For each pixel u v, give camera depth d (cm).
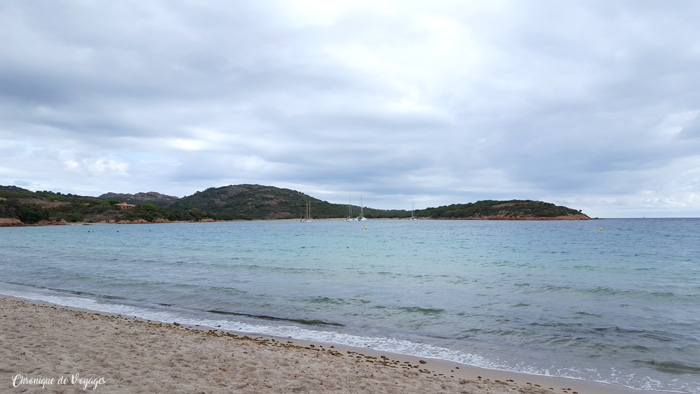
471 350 873
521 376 730
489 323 1076
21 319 980
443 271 2091
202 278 1859
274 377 625
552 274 1984
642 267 2275
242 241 5041
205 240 5288
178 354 727
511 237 5819
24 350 684
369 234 7025
